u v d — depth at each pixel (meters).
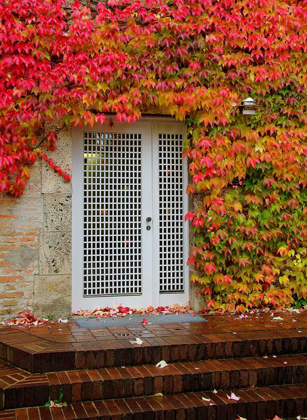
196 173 5.74
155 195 5.92
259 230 5.89
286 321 5.32
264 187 5.89
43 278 5.32
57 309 5.34
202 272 5.76
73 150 5.68
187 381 4.05
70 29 5.32
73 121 5.39
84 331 4.80
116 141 5.83
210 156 5.66
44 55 5.25
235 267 5.78
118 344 4.34
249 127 5.80
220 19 5.62
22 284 5.28
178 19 5.50
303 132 5.93
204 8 5.66
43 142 5.37
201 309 5.74
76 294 5.65
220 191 5.68
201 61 5.65
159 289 5.91
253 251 5.79
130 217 5.86
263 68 5.78
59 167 5.37
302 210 6.00
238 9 5.70
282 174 5.89
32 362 3.99
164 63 5.55
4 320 5.23
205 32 5.65
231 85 5.74
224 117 5.64
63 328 4.93
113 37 5.42
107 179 5.80
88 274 5.71
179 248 5.99
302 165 5.96
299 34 5.90
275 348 4.61
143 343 4.38
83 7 5.38
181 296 5.95
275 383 4.27
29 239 5.30
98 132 5.78
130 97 5.49
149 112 5.72
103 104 5.46
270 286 5.93
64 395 3.77
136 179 5.89
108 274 5.77
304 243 6.02
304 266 5.99
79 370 4.10
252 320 5.36
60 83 5.31
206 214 5.68
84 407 3.72
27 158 5.25
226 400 3.92
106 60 5.41
